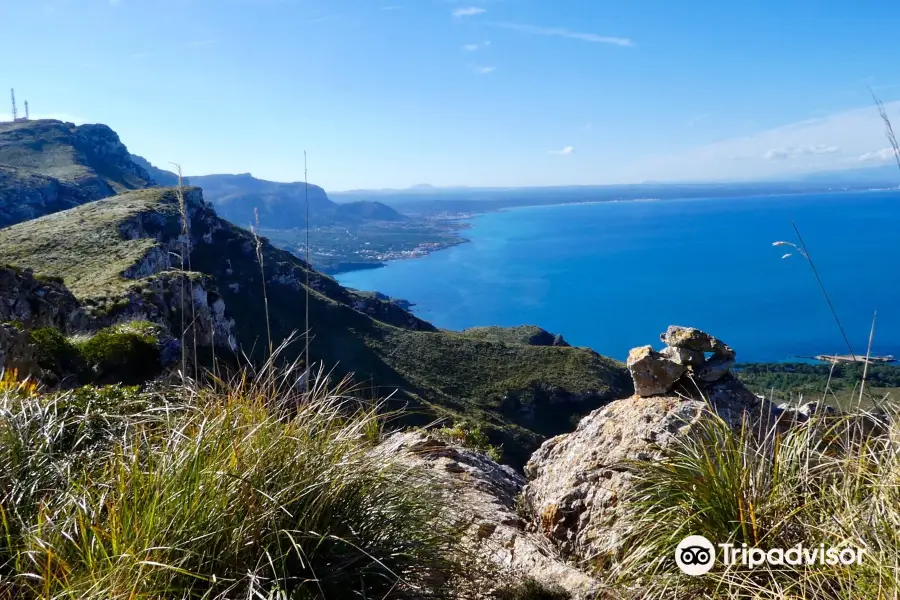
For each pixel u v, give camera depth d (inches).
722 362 177.0
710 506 107.5
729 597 96.8
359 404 145.9
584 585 134.2
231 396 126.0
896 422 104.1
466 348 2689.5
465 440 299.3
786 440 115.9
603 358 2765.7
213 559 93.5
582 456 178.1
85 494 101.9
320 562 103.5
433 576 122.2
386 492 122.9
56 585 86.7
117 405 162.6
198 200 2507.4
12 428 124.7
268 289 2143.2
